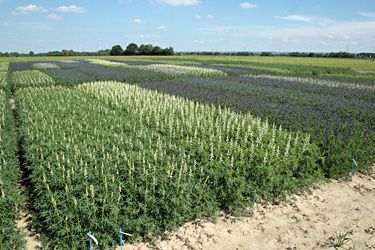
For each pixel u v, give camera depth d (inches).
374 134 458.6
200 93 834.2
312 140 438.3
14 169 331.9
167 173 280.2
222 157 332.2
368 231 259.3
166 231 256.5
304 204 307.3
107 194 247.6
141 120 519.5
